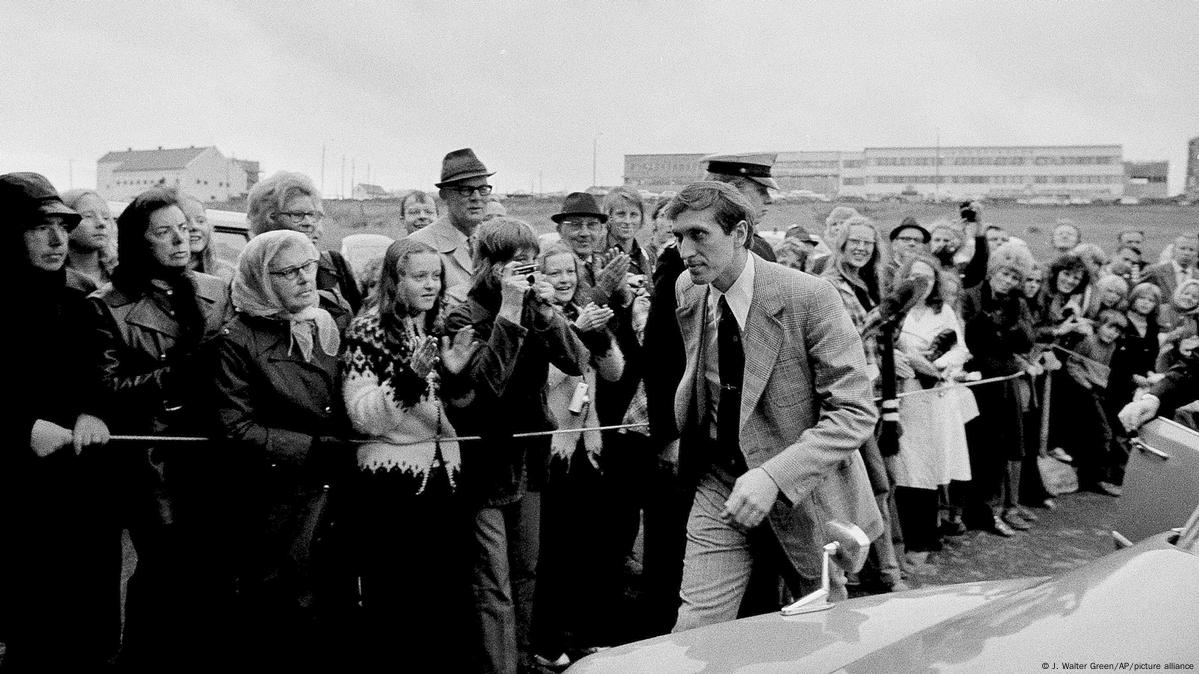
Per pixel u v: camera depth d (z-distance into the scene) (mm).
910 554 5316
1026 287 6625
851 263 4988
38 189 3086
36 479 3029
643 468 4133
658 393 3127
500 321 3334
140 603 3127
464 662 3410
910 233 6023
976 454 6023
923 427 5262
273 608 2975
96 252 4289
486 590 3355
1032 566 5238
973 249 6621
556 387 4031
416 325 3480
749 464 2678
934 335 5488
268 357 3008
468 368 3338
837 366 2594
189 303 3393
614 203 5184
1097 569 1788
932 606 2195
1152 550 1773
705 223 2578
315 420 3082
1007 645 1575
